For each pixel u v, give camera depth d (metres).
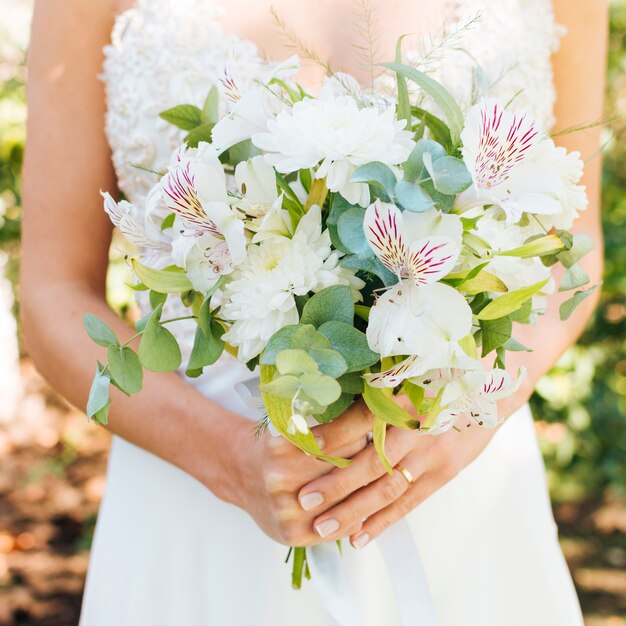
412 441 1.29
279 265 1.01
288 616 1.54
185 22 1.53
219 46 1.52
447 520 1.60
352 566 1.53
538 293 1.19
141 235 1.14
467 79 1.51
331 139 0.99
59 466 4.71
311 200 1.05
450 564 1.61
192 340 1.56
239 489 1.40
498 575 1.66
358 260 1.00
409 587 1.41
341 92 1.17
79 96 1.56
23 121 3.58
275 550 1.54
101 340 1.05
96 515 4.23
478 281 1.00
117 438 1.70
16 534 4.12
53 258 1.56
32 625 3.46
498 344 1.09
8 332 4.79
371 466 1.28
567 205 1.11
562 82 1.73
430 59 1.31
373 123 1.00
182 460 1.46
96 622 1.68
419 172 0.96
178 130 1.52
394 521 1.37
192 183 1.00
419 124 1.12
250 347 1.03
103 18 1.57
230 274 1.05
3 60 3.61
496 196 1.01
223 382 1.55
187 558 1.59
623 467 3.77
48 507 4.36
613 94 3.49
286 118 1.02
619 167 3.50
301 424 0.96
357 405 1.21
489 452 1.65
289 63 1.17
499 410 1.45
